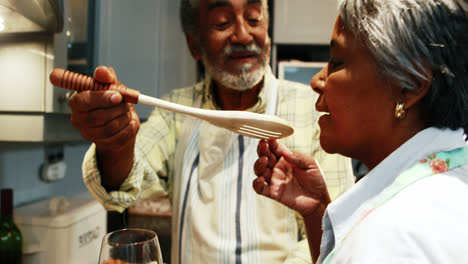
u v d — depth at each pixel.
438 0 0.38
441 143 0.40
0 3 0.54
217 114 0.51
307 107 0.83
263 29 0.78
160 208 1.72
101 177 0.66
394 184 0.39
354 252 0.33
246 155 0.80
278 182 0.63
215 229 0.76
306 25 2.03
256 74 0.79
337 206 0.45
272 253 0.74
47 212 1.07
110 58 1.11
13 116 0.82
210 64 0.81
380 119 0.42
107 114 0.49
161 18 1.58
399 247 0.31
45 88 0.79
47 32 0.74
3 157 1.20
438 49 0.38
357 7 0.41
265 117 0.51
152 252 0.50
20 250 0.99
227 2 0.74
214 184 0.79
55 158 1.48
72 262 1.03
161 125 0.89
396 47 0.38
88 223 1.11
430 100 0.39
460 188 0.35
